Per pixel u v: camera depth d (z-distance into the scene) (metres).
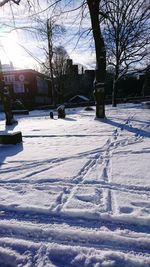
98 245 2.63
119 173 4.66
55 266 2.37
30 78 41.25
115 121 12.80
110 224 2.98
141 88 49.69
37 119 18.28
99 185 4.13
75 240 2.72
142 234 2.76
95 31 12.84
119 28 23.86
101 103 13.96
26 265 2.40
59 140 8.34
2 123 17.55
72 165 5.34
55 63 44.09
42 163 5.61
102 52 13.21
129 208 3.29
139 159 5.55
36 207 3.42
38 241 2.74
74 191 3.92
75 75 50.66
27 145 7.76
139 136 8.34
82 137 8.71
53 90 35.50
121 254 2.46
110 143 7.44
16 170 5.18
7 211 3.40
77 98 45.84
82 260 2.42
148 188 3.92
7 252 2.57
